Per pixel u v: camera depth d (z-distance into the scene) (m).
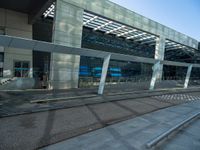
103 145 5.51
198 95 20.45
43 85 18.98
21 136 5.83
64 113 9.02
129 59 18.03
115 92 17.73
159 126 7.75
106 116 8.95
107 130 6.90
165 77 43.41
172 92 21.28
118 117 8.91
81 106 10.83
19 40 10.45
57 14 17.98
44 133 6.20
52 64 17.77
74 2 19.38
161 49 31.86
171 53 45.41
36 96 13.18
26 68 22.95
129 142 5.86
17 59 22.27
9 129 6.40
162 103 13.77
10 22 22.23
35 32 25.14
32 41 10.85
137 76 37.12
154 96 17.16
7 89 16.73
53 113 8.90
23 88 17.86
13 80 17.25
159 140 6.13
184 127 8.10
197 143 6.24
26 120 7.55
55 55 17.84
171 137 6.72
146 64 39.12
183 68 47.34
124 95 16.48
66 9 18.72
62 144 5.41
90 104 11.59
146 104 12.90
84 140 5.81
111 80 31.52
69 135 6.14
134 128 7.32
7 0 19.20
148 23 29.09
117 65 33.12
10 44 10.83
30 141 5.49
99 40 31.44
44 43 11.43
